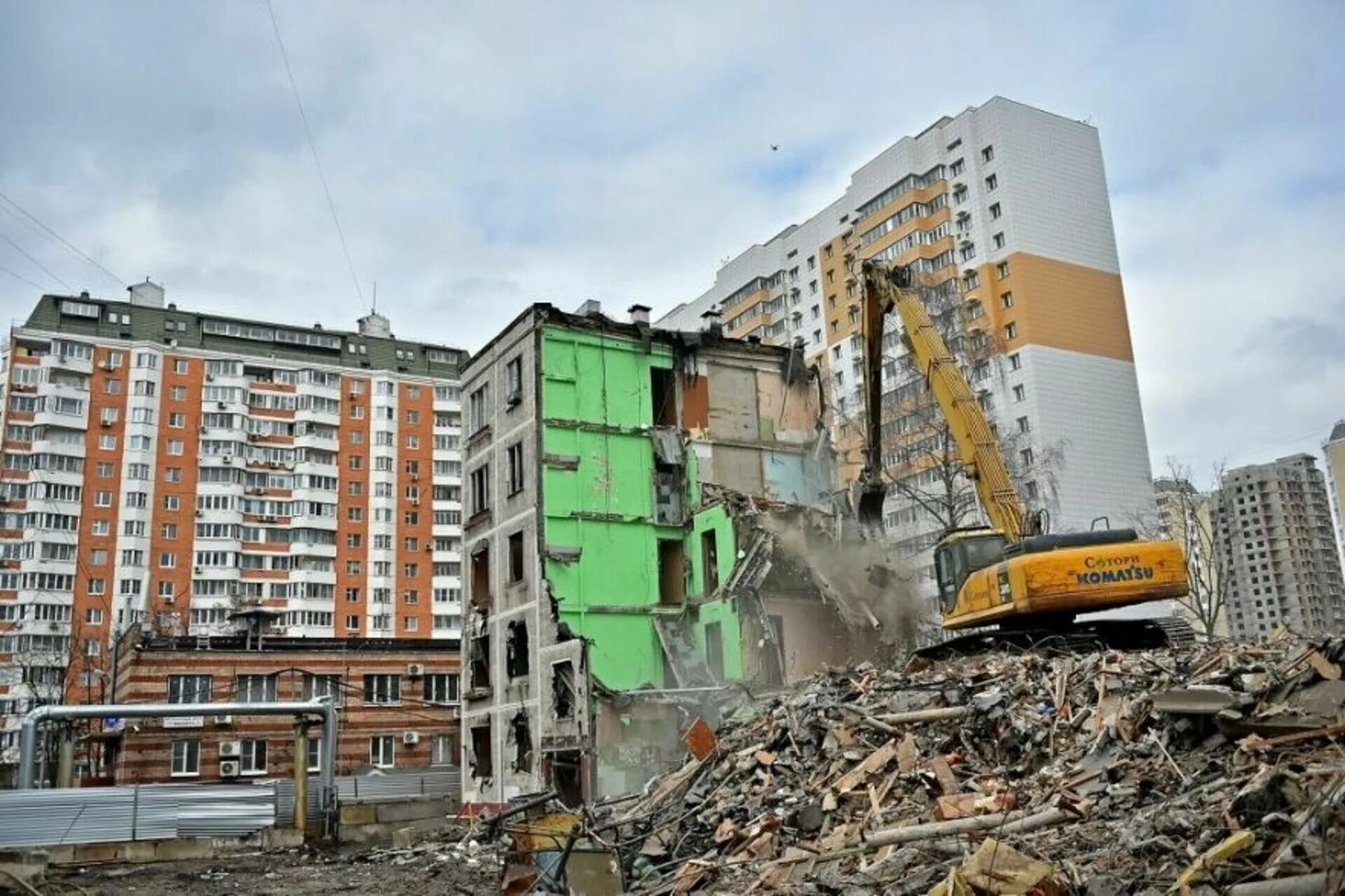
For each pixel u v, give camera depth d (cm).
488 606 3862
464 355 11231
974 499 4366
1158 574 1905
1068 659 1727
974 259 7338
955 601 2150
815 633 3431
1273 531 7944
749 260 9575
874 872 1210
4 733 7781
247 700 4966
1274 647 1592
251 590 9419
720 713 2905
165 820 2995
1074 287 7188
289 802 3189
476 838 2711
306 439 9925
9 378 8850
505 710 3662
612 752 3128
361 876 2278
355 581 9875
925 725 1647
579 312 4156
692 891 1419
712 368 4034
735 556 3394
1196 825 1039
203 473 9431
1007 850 1030
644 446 3806
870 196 8169
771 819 1541
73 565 8712
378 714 5181
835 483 4119
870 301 2700
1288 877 862
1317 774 1005
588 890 1525
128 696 4925
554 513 3578
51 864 2741
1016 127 7356
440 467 10481
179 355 9556
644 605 3603
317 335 10588
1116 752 1313
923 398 4375
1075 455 6781
